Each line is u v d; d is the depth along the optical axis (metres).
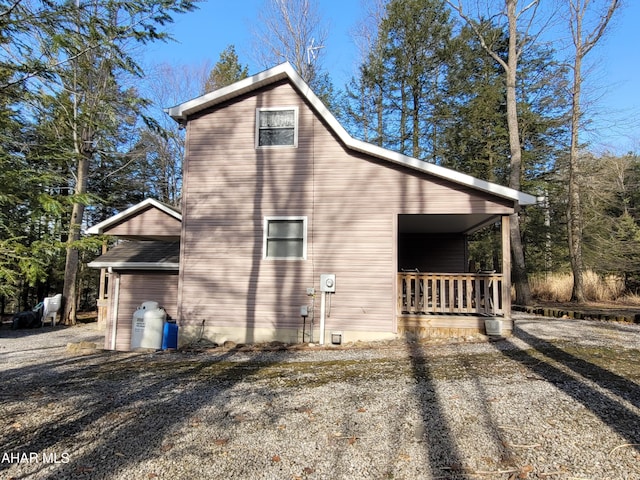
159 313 10.02
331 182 9.15
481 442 3.53
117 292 11.05
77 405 4.71
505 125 18.81
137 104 10.38
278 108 9.45
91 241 5.25
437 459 3.27
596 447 3.36
